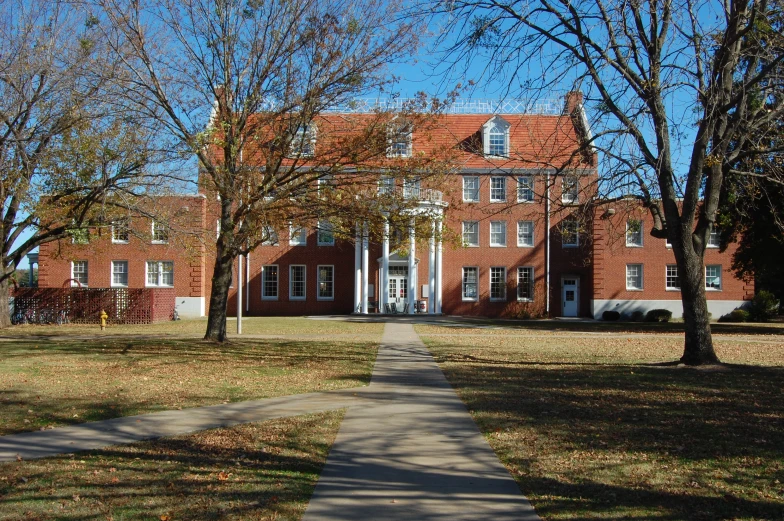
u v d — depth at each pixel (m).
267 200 19.17
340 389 12.51
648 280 42.25
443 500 6.15
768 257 30.98
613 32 13.73
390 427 9.20
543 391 12.28
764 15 13.76
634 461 7.46
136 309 34.38
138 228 26.78
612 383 13.27
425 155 20.22
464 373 14.91
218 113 18.92
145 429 9.03
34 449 7.98
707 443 8.23
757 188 17.64
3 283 30.84
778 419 9.67
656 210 16.48
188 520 5.64
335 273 43.28
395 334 26.97
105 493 6.35
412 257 40.75
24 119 21.34
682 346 22.62
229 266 21.44
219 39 18.42
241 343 21.72
